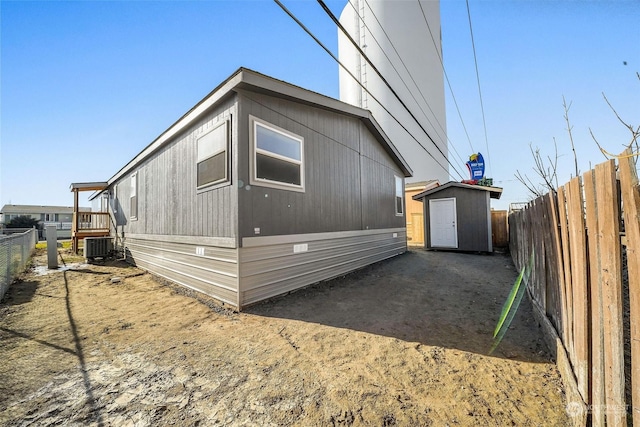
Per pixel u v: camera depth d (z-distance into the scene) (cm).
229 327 347
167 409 194
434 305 430
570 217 208
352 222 697
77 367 251
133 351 283
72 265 841
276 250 473
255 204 439
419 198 1107
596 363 157
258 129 452
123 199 960
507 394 210
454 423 180
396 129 2088
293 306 428
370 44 2120
